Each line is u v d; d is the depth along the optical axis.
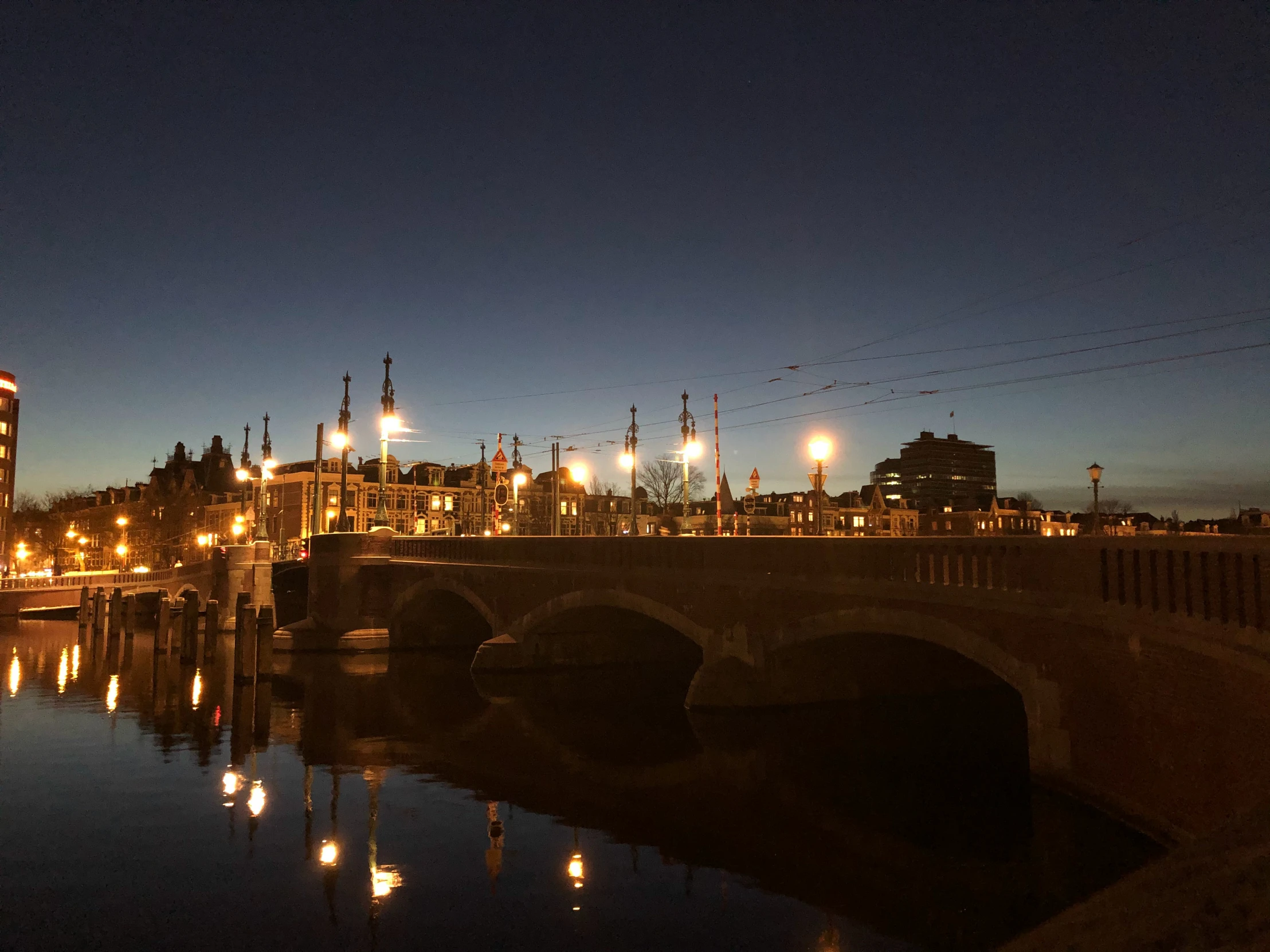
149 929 13.63
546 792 21.34
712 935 13.15
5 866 16.38
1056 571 16.38
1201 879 7.85
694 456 44.06
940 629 19.08
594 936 13.23
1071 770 15.94
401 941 13.14
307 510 98.00
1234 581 12.24
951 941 12.70
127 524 125.94
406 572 47.16
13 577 98.00
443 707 32.84
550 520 99.12
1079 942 8.25
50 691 37.25
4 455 121.19
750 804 20.00
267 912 14.23
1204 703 12.84
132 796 21.03
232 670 44.03
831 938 12.95
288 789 21.72
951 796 20.22
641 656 40.41
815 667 27.77
